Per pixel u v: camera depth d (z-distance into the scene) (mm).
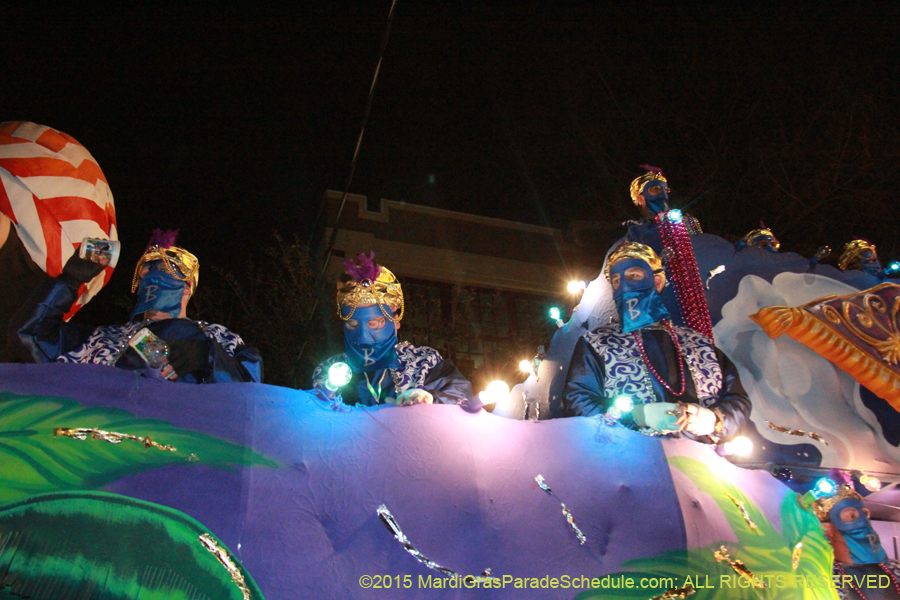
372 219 12023
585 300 4668
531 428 3500
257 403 3150
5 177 4301
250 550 2785
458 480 3189
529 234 12656
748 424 4500
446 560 2975
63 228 4379
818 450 4516
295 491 2963
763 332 4746
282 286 10859
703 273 4832
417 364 4105
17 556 2621
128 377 3082
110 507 2750
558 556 3104
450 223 12367
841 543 4082
